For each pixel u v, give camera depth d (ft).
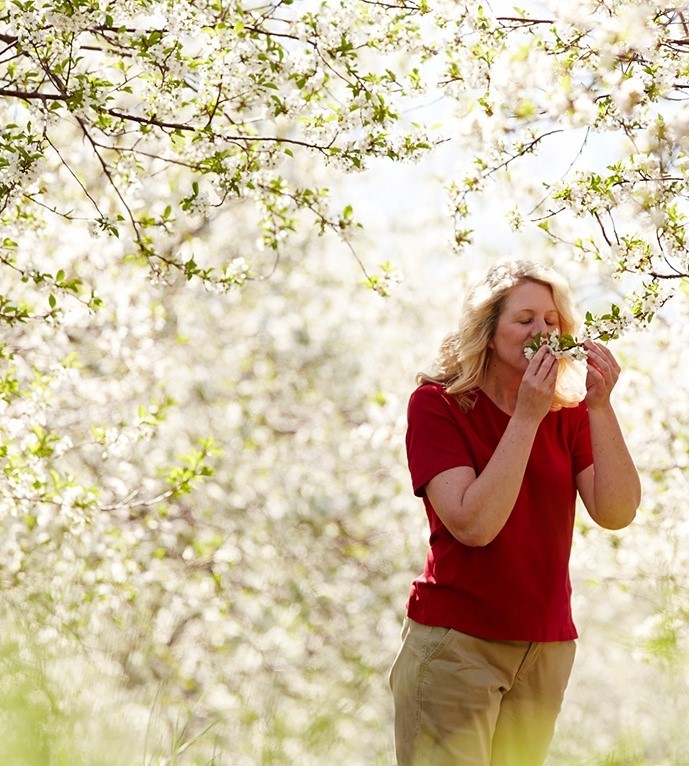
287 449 56.95
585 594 40.01
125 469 45.16
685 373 34.50
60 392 44.68
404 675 13.98
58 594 23.67
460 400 14.48
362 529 56.95
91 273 41.96
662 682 15.92
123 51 21.56
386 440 46.80
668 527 35.83
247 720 15.28
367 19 21.27
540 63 17.66
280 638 51.44
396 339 59.72
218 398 56.70
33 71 21.29
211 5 20.48
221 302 57.36
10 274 34.86
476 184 21.25
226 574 51.42
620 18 16.69
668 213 17.61
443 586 13.80
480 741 13.37
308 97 22.39
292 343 59.41
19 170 20.59
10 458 26.73
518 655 13.69
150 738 11.42
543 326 14.33
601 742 14.55
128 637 17.69
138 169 24.41
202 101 21.99
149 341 43.78
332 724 14.83
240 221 57.36
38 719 9.89
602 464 14.51
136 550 47.21
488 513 13.04
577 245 19.34
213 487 53.36
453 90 20.70
